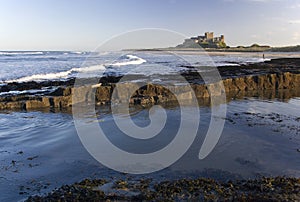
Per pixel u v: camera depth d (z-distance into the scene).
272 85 20.36
